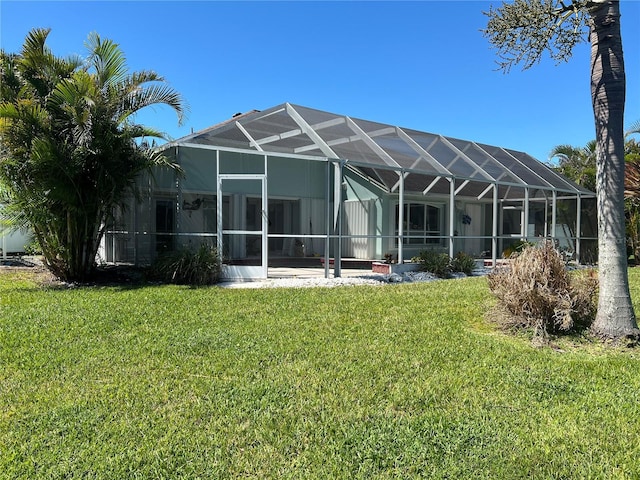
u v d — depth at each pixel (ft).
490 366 15.07
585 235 55.26
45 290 29.12
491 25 18.67
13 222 30.35
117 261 43.50
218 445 9.77
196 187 38.78
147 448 9.57
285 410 11.46
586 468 9.04
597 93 18.56
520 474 8.82
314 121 42.11
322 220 53.78
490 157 52.54
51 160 29.14
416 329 19.71
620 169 18.25
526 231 49.88
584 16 17.47
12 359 15.06
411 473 8.85
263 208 35.91
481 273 44.65
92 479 8.49
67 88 29.63
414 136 49.47
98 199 32.42
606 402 12.21
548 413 11.51
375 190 50.31
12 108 28.58
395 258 50.65
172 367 14.51
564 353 16.78
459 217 59.26
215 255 34.14
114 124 31.63
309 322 20.74
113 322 20.08
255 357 15.55
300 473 8.81
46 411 11.21
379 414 11.32
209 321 20.62
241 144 42.01
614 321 18.26
